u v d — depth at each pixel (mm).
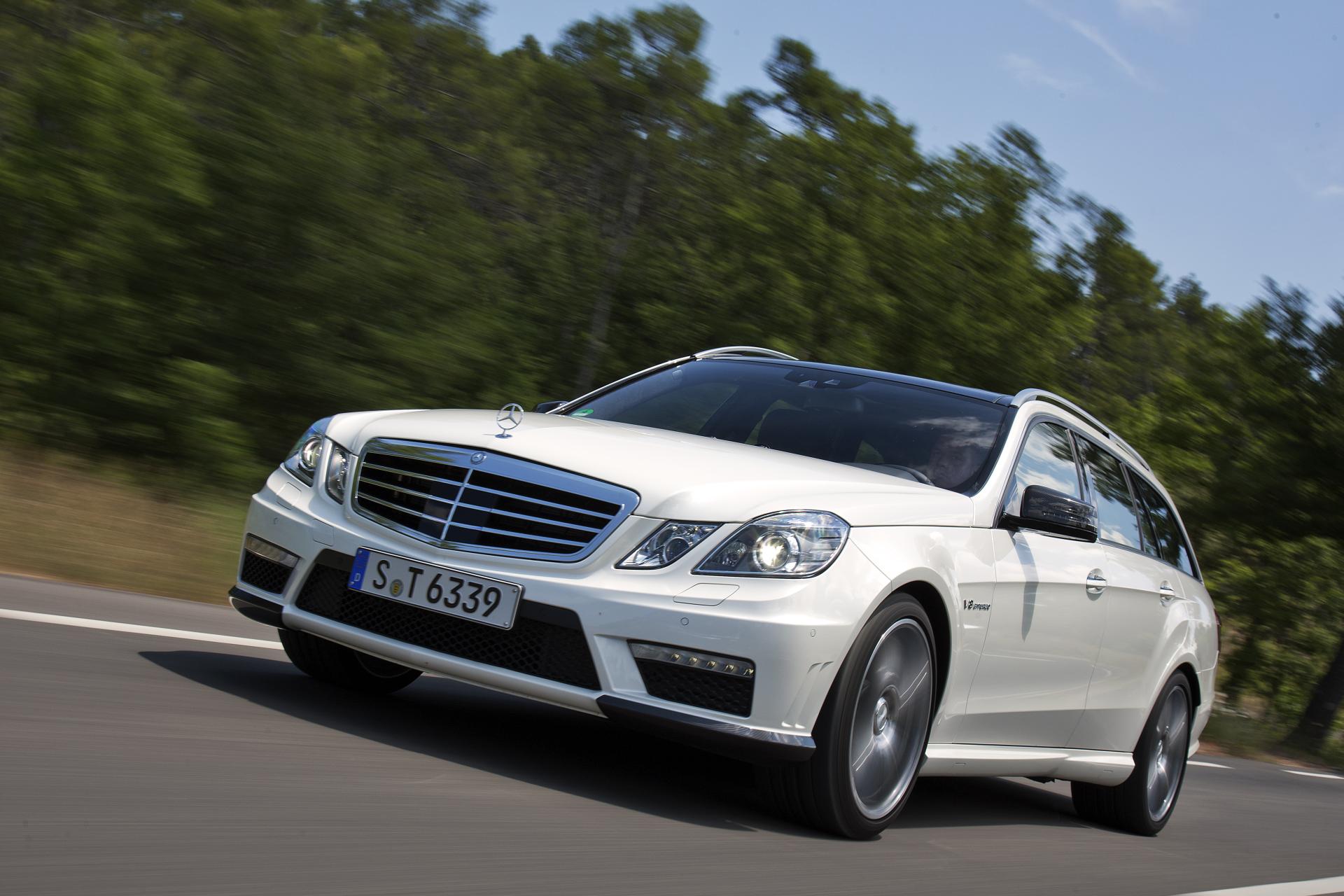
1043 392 5375
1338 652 23312
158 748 3363
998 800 5914
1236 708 28281
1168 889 4406
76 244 12055
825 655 3682
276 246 12758
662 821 3660
